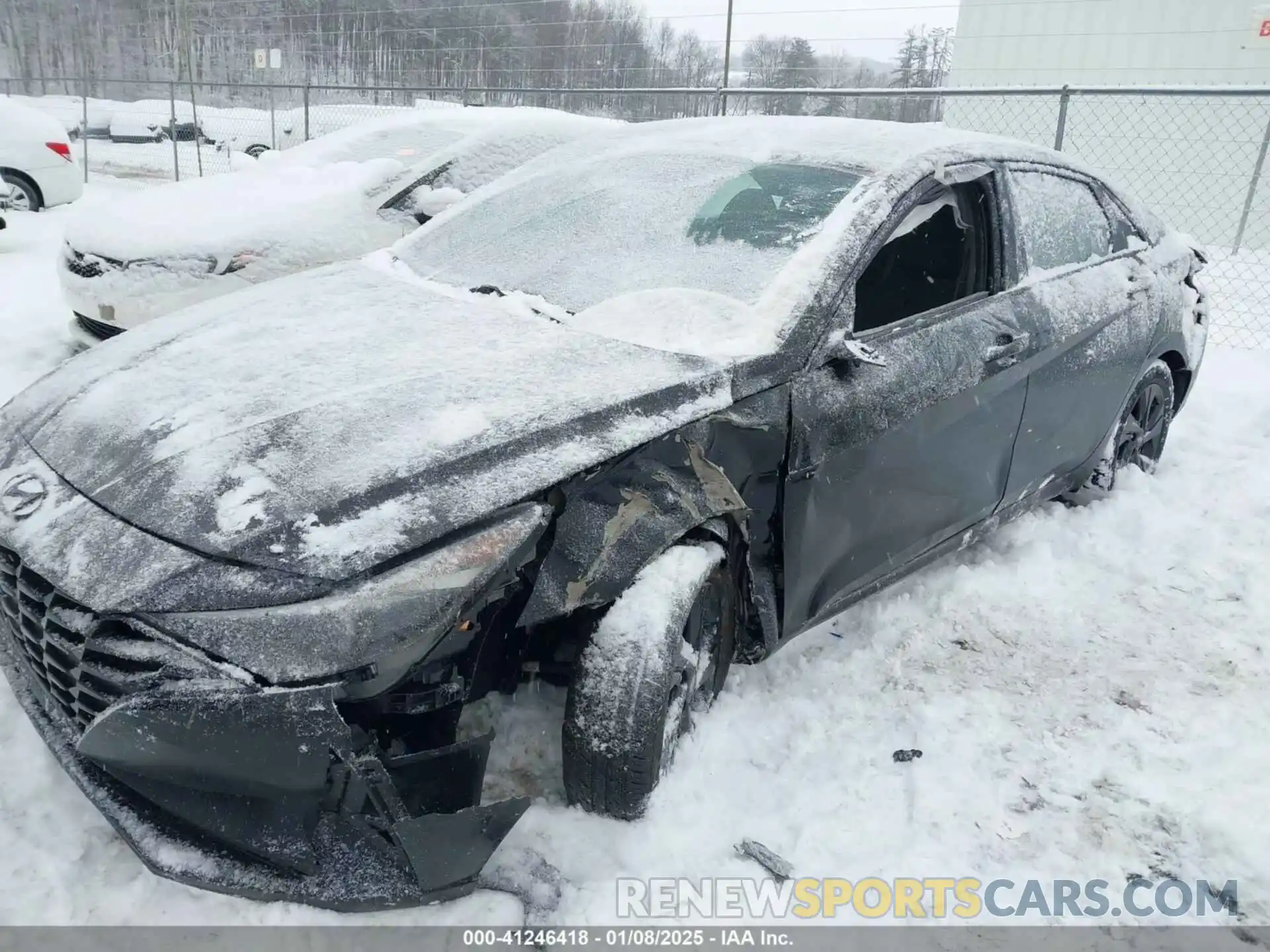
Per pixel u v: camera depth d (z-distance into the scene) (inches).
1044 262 139.6
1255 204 417.4
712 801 96.1
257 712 68.7
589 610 89.1
